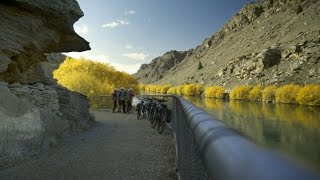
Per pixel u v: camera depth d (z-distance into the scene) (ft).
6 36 34.45
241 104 268.00
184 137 11.94
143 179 22.31
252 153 1.53
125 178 22.45
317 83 298.35
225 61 614.34
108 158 28.55
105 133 45.06
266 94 292.61
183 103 11.53
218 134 2.51
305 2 630.33
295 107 228.02
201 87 474.90
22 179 21.24
